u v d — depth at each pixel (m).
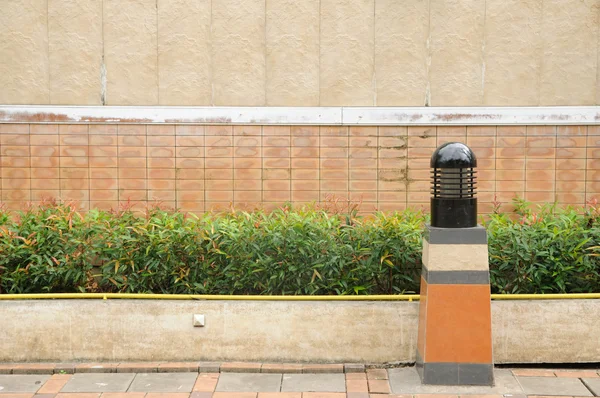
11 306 4.48
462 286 4.08
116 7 6.25
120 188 6.32
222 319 4.50
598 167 6.26
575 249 4.54
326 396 3.96
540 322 4.44
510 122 6.23
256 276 4.70
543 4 6.23
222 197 6.31
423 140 6.29
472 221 4.12
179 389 4.10
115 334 4.50
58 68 6.27
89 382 4.22
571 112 6.23
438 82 6.29
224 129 6.32
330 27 6.28
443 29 6.25
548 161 6.28
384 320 4.46
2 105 6.24
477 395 3.98
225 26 6.28
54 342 4.50
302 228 4.64
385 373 4.34
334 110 6.27
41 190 6.30
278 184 6.33
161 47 6.28
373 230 4.77
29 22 6.23
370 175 6.31
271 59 6.30
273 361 4.50
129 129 6.30
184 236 4.71
